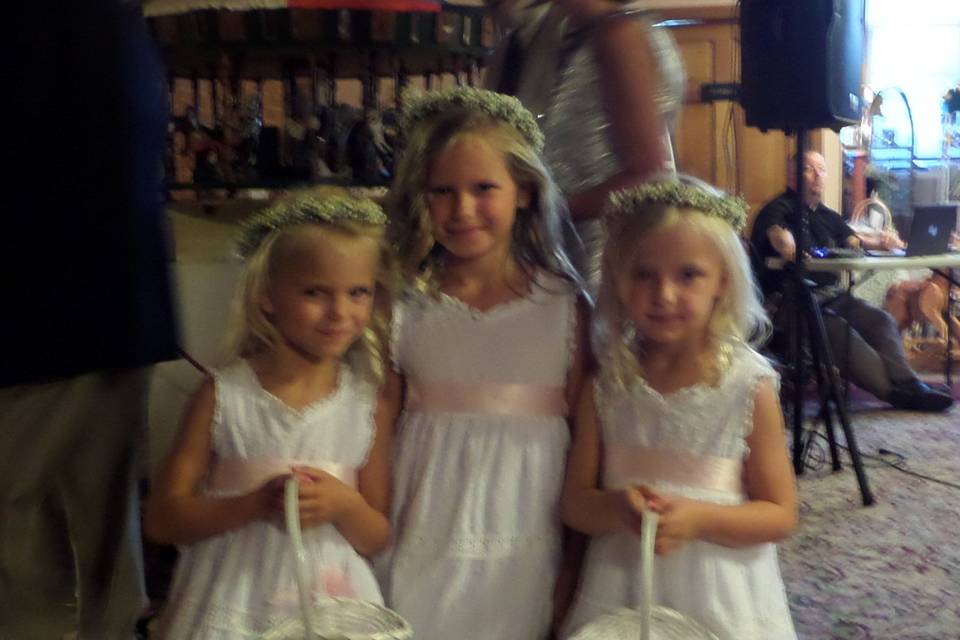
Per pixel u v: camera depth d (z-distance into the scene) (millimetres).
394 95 2475
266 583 1229
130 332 1330
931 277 4680
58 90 1243
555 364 1373
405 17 2088
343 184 2209
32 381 1270
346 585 1256
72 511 1418
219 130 2287
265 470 1287
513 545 1315
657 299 1266
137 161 1324
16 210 1234
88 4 1253
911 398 4148
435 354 1356
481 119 1346
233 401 1304
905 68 5230
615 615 1181
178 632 1245
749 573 1276
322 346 1282
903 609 2207
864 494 2955
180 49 2152
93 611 1449
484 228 1332
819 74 2941
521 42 1647
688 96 4566
